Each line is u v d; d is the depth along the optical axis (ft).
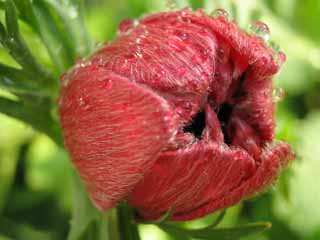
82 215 0.29
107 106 0.23
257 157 0.24
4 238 0.45
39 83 0.29
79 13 0.31
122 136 0.22
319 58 0.46
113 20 0.46
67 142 0.25
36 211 0.46
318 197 0.44
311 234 0.43
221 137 0.23
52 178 0.45
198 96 0.23
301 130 0.45
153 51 0.23
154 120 0.21
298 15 0.47
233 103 0.25
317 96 0.47
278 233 0.42
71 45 0.30
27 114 0.29
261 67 0.24
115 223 0.28
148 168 0.22
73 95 0.24
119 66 0.23
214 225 0.26
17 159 0.46
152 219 0.26
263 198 0.41
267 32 0.26
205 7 0.35
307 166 0.44
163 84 0.22
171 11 0.26
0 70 0.28
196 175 0.23
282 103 0.46
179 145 0.22
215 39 0.24
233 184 0.23
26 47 0.28
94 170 0.24
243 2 0.37
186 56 0.23
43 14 0.30
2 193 0.45
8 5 0.27
